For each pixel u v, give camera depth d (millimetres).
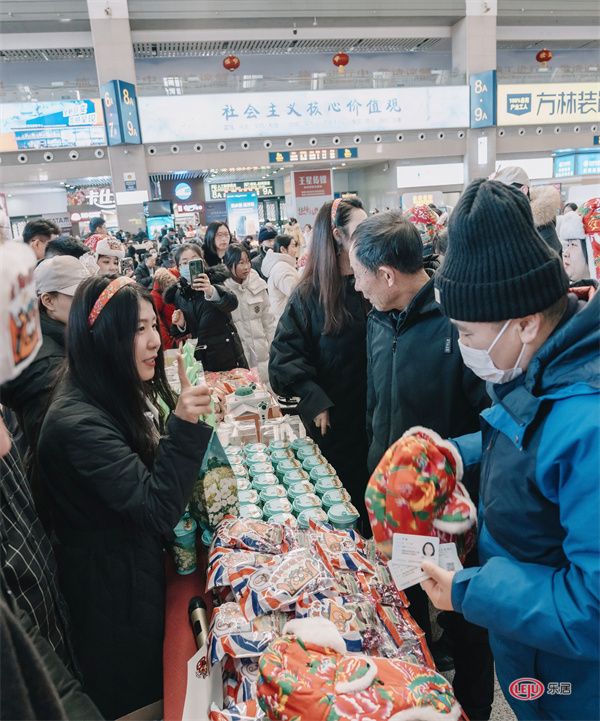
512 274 765
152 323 1222
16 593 991
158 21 12359
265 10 12547
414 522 898
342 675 793
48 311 1909
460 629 1386
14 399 1678
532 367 784
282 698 769
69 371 1196
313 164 14719
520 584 767
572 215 2299
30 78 14133
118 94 11539
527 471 786
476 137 14547
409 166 14734
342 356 2014
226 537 1261
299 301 2029
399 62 16672
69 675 786
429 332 1392
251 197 14438
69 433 1102
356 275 1464
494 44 14273
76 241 2695
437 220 2545
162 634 1218
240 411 2213
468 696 1436
